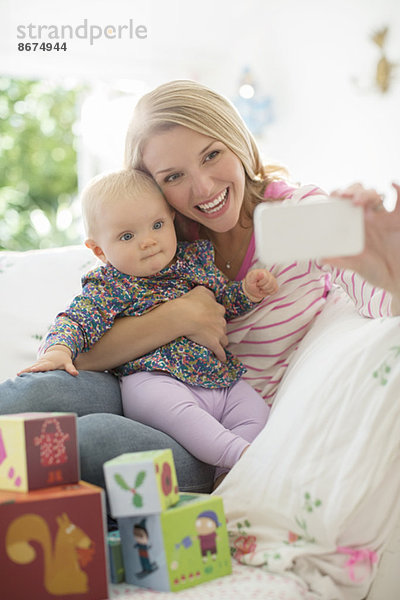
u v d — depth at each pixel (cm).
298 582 92
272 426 106
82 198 140
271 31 360
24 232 479
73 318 130
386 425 96
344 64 315
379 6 293
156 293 137
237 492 104
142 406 126
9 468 89
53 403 114
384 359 100
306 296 142
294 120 353
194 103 134
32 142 551
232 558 101
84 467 101
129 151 142
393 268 99
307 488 97
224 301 143
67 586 83
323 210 85
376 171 299
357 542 96
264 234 84
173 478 93
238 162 138
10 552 82
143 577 90
